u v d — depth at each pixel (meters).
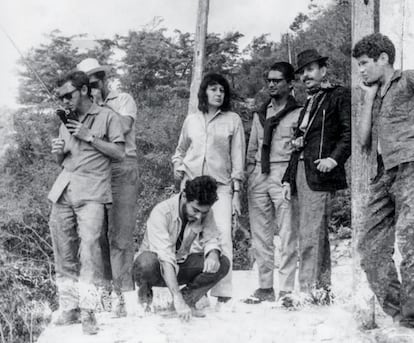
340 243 8.80
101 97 5.77
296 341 4.52
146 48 12.78
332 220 9.48
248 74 11.80
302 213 5.36
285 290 5.67
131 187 5.82
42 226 7.79
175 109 11.72
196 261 5.11
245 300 5.76
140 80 12.85
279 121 5.73
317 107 5.39
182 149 5.82
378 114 4.46
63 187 4.92
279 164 5.72
